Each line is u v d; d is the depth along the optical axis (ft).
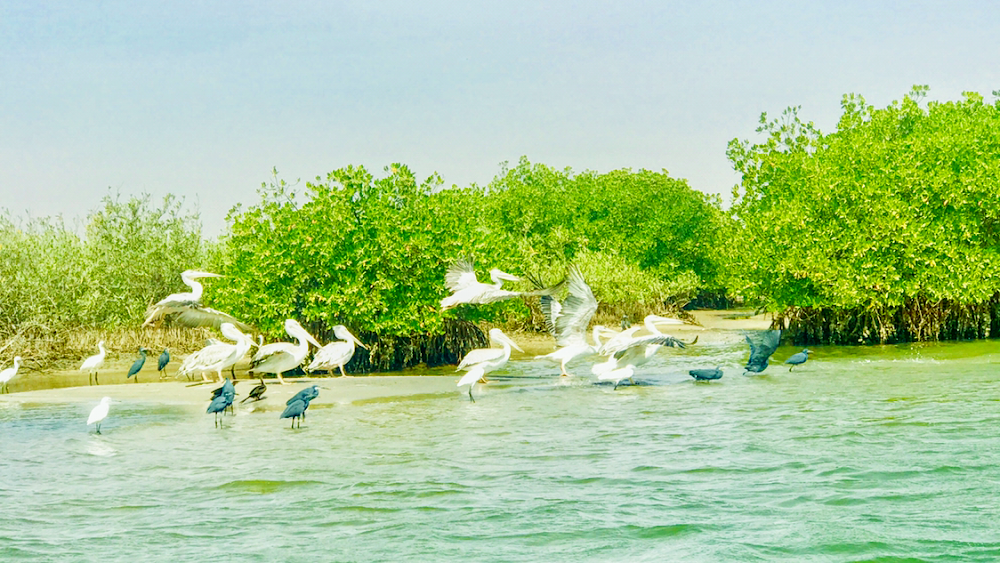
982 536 37.70
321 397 77.20
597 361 118.83
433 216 122.42
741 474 48.67
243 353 78.95
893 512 41.22
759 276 137.80
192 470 50.98
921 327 133.90
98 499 45.27
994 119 146.61
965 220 132.77
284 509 43.21
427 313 115.75
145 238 149.48
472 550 37.19
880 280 127.13
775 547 36.91
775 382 85.76
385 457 53.72
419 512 42.45
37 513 42.91
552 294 78.18
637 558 36.01
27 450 56.80
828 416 65.36
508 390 81.61
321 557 36.52
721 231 160.04
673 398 75.97
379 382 87.97
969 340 134.72
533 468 50.70
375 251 115.65
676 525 39.99
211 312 73.31
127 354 128.67
